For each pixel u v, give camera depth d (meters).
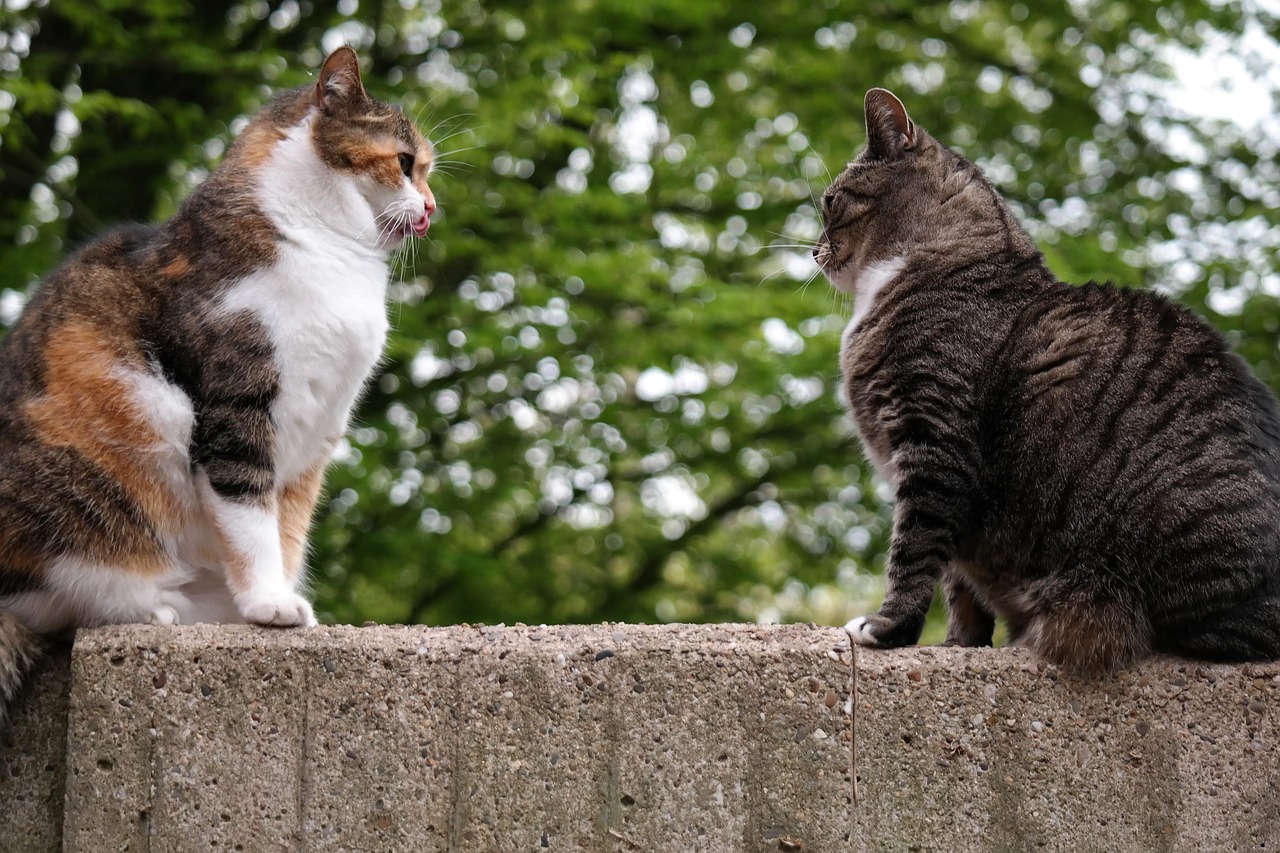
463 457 9.28
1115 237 9.05
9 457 3.47
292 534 3.92
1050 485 3.57
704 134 9.41
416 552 8.80
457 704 3.19
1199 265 8.82
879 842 3.20
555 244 8.45
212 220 3.63
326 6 8.76
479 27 8.62
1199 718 3.26
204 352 3.50
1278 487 3.44
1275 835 3.23
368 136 3.84
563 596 10.16
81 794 3.17
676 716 3.19
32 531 3.44
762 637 3.30
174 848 3.16
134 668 3.19
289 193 3.71
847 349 4.11
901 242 4.27
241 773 3.17
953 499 3.64
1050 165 9.80
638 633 3.31
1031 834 3.23
